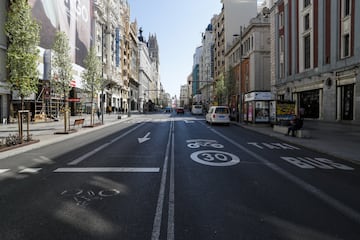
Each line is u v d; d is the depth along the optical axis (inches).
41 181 273.0
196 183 265.0
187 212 191.2
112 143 569.6
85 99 2144.4
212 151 457.4
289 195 229.6
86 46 1903.3
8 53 557.3
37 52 580.7
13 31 547.2
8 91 1173.7
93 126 1031.0
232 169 325.4
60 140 633.0
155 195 228.2
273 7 1423.5
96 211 192.9
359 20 770.2
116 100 3139.8
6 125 1070.4
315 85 1010.7
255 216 184.4
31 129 911.0
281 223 173.2
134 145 534.0
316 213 190.2
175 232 160.1
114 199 218.2
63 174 301.1
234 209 197.0
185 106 6732.3
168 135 726.5
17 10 556.7
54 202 211.6
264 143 566.3
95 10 2208.4
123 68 3526.1
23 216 184.4
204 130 892.6
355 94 786.2
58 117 1488.7
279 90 1358.3
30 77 569.3
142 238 152.6
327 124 874.1
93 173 304.8
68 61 858.1
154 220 177.2
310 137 633.6
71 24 1619.1
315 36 1009.5
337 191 241.8
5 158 404.8
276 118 844.0
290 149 486.6
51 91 1359.5
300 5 1137.4
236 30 2596.0
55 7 1408.7
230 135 731.4
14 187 253.1
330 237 154.7
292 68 1204.5
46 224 171.3
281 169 326.6
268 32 1686.8
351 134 705.6
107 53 2645.2
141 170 319.3
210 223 172.9
